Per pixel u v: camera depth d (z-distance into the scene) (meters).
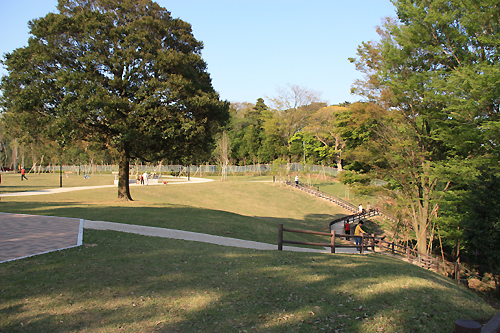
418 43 16.47
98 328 4.86
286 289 7.02
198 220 17.27
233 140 84.56
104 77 20.25
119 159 25.05
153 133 19.58
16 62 18.94
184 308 5.79
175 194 41.06
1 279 6.38
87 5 21.20
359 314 5.95
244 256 9.93
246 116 97.44
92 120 19.72
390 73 17.77
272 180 61.38
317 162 77.25
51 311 5.28
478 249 15.85
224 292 6.66
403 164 18.67
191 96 20.89
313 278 7.84
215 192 44.97
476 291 16.56
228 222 18.16
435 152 18.31
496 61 14.70
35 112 19.75
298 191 49.47
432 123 17.00
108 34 19.62
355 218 35.88
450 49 15.84
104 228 12.76
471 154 16.36
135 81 20.05
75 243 9.55
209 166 83.00
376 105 19.48
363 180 26.12
